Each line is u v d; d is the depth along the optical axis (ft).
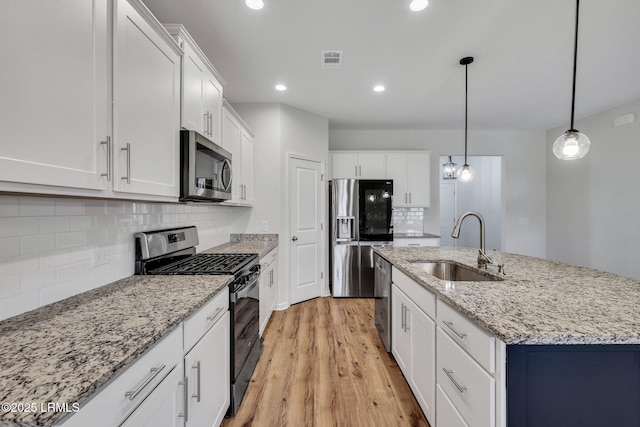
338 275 13.60
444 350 4.49
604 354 3.07
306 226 13.16
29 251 3.65
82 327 3.17
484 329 3.36
